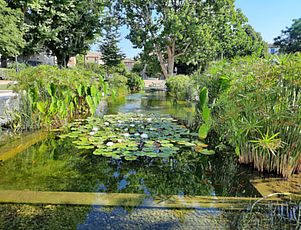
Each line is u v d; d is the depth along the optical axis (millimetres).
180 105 7152
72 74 4168
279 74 1919
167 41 16672
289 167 1889
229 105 2348
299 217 1275
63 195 1516
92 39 16922
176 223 1202
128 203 1426
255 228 1161
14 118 3371
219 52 16359
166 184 1747
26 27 11445
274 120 1861
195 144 2916
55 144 2791
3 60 16109
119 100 8773
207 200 1489
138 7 17328
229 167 2164
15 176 1844
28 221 1201
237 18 16922
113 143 2809
